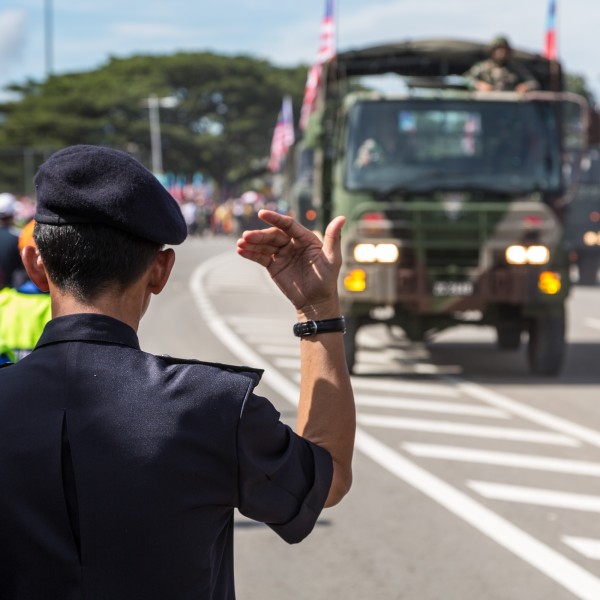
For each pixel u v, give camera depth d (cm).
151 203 283
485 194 1731
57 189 280
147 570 269
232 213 9156
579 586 800
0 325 781
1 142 17000
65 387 279
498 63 1877
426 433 1352
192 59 18150
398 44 1888
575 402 1591
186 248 6662
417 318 1784
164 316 2809
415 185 1725
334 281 323
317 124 1819
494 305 1780
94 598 267
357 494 1057
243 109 18188
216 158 17525
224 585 287
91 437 273
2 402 278
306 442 302
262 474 283
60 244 283
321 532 933
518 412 1504
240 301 3241
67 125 16950
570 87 7862
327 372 320
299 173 2377
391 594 780
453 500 1036
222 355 2077
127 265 286
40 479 271
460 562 853
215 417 279
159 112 17862
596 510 1005
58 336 286
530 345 1839
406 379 1803
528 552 878
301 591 785
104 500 270
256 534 932
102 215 279
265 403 290
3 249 1177
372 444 1285
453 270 1714
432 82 1814
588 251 3688
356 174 1736
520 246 1720
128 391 279
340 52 1878
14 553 269
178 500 273
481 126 1759
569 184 1755
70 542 269
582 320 2784
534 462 1198
